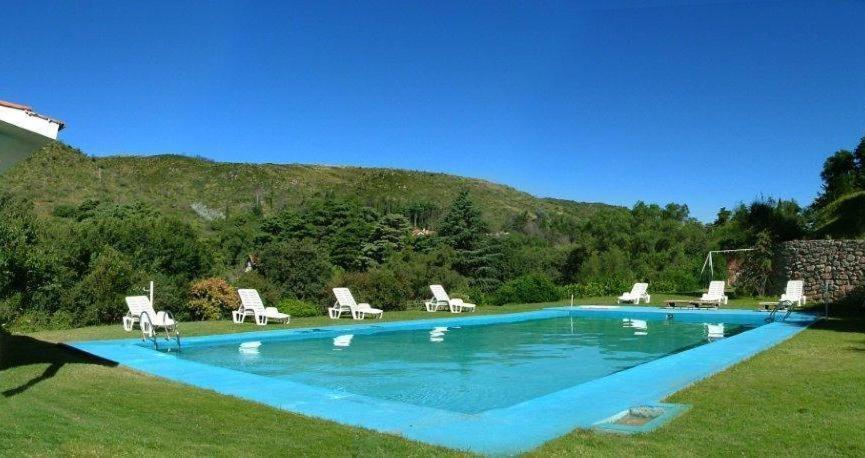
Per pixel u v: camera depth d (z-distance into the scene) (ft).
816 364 26.37
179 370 27.02
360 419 18.40
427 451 14.88
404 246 107.34
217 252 87.35
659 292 89.61
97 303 50.39
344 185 276.62
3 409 17.44
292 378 30.68
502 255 98.17
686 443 14.99
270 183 250.78
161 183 227.20
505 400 25.63
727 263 85.20
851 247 65.05
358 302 62.80
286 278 62.64
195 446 14.93
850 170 92.84
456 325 53.88
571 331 52.24
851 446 14.39
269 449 14.93
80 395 20.67
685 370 26.05
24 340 36.32
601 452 14.44
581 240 113.91
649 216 124.36
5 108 18.62
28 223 52.49
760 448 14.43
